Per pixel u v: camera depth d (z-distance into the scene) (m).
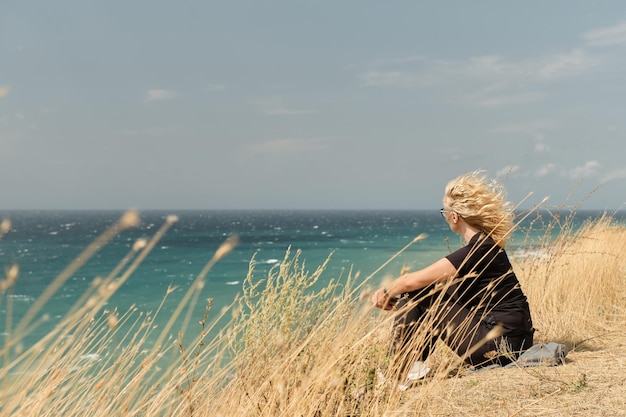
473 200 3.74
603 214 8.55
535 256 6.29
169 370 2.37
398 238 75.50
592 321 5.34
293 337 2.74
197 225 146.50
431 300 3.42
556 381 3.22
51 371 1.99
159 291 23.78
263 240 72.56
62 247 64.44
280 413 2.29
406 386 2.96
